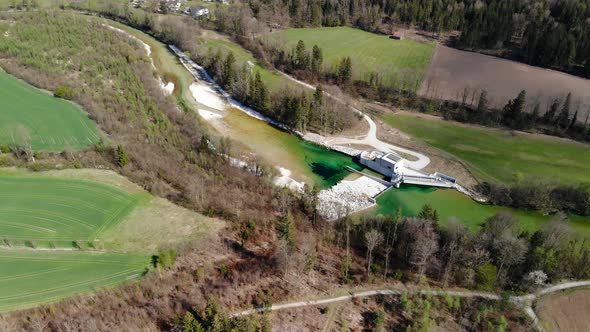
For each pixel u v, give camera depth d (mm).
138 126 158750
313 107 180125
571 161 158875
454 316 94750
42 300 93125
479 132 176625
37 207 118938
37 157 137250
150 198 124438
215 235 113062
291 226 106875
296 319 92438
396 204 140625
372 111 192750
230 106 194125
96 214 117688
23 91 179000
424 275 104938
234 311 92938
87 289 96250
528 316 94938
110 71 197125
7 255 104500
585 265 104750
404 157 163250
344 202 138750
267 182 139625
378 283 102875
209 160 144000
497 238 109188
